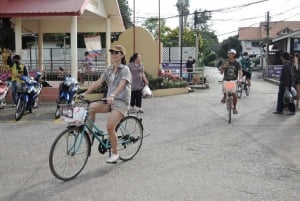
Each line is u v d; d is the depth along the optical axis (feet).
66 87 38.04
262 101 52.44
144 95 43.14
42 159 23.75
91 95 49.88
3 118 38.40
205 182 19.53
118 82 21.50
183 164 22.57
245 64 59.06
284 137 29.94
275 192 18.21
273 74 104.58
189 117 39.14
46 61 75.51
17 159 23.77
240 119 37.88
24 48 76.13
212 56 184.85
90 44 71.61
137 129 23.99
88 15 62.23
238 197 17.58
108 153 24.41
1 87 41.37
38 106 45.29
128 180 19.79
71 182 19.51
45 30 71.15
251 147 26.71
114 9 65.31
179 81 65.82
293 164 22.72
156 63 69.10
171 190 18.43
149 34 69.21
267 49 130.72
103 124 34.50
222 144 27.55
